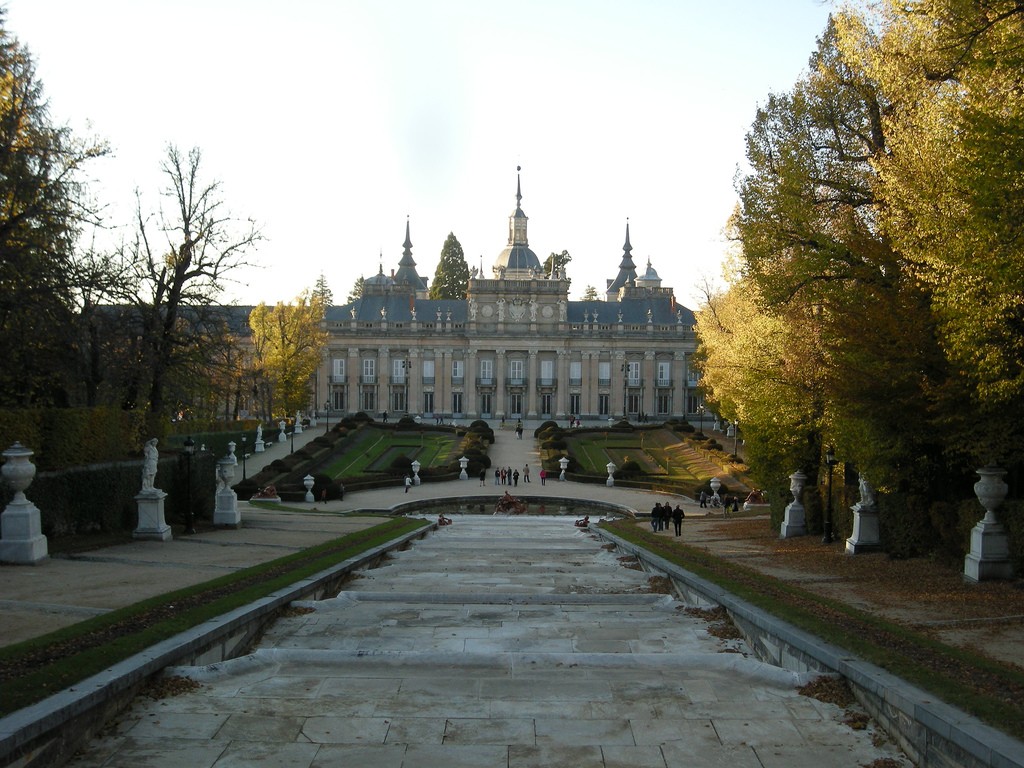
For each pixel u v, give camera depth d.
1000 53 14.22
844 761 8.47
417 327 112.38
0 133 26.08
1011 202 14.23
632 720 9.28
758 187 24.09
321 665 11.36
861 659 10.56
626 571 22.25
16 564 19.86
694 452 74.25
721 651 12.99
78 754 8.44
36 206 26.02
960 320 15.38
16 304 25.31
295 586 16.44
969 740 7.73
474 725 9.07
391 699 9.87
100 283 30.50
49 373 30.44
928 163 16.66
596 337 112.88
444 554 26.62
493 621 14.61
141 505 26.42
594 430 89.75
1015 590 16.39
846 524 25.45
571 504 53.84
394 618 14.84
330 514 42.62
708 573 18.77
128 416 30.95
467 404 112.31
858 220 22.67
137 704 9.70
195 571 19.27
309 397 95.38
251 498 50.91
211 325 35.72
